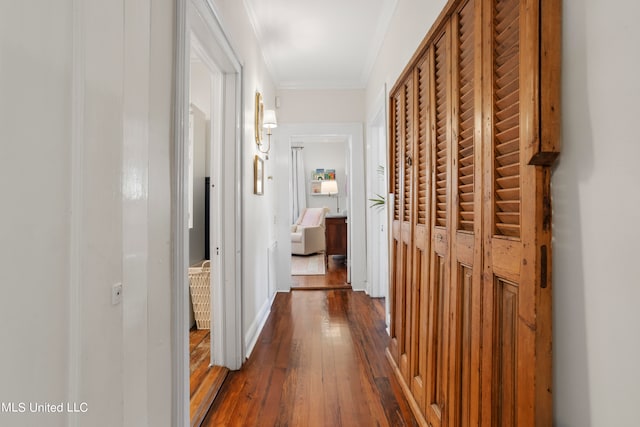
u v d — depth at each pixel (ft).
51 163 1.52
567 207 2.37
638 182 1.88
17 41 1.36
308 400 5.95
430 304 4.95
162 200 3.75
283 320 10.20
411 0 6.64
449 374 4.24
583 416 2.25
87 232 1.72
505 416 3.06
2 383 1.30
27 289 1.40
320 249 22.85
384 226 12.34
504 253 2.98
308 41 10.17
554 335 2.49
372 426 5.24
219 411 5.64
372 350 8.02
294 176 26.58
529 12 2.48
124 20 2.21
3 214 1.31
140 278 2.44
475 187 3.56
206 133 11.44
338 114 13.65
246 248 7.88
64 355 1.58
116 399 1.98
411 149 6.23
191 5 4.47
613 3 2.02
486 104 3.33
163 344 3.75
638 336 1.90
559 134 2.41
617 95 2.00
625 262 1.96
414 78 6.02
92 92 1.77
